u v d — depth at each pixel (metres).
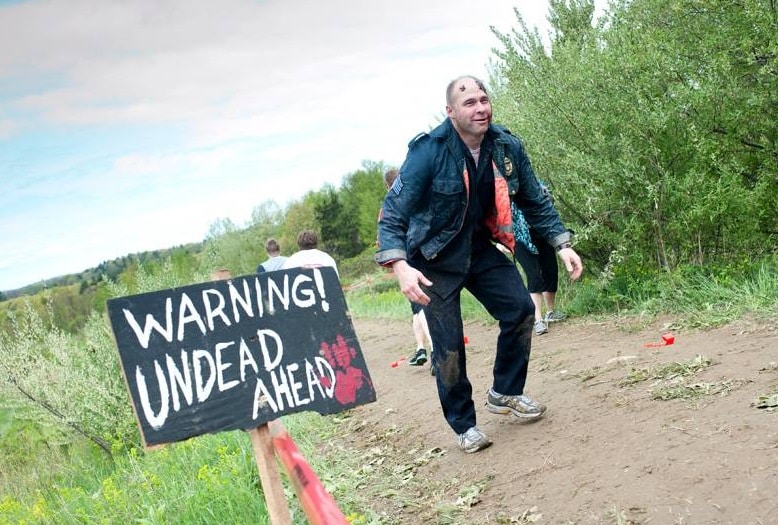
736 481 3.48
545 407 5.14
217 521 4.71
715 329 6.22
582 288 9.00
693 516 3.33
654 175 8.16
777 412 4.05
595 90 8.37
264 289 3.19
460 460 4.98
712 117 8.10
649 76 8.21
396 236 4.57
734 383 4.67
